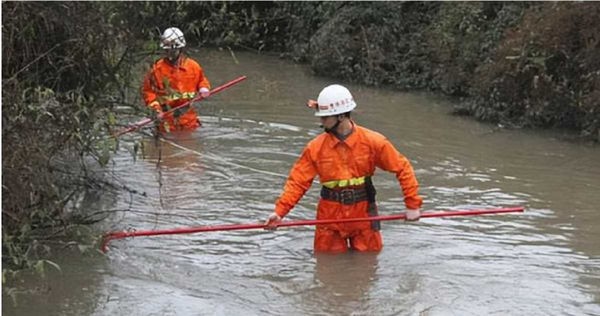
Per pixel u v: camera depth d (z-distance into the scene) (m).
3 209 6.73
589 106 12.07
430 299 6.44
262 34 21.12
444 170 10.22
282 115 13.30
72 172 9.17
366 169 7.27
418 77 16.39
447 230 8.01
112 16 9.12
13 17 7.80
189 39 19.11
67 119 7.31
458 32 15.62
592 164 10.62
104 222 8.09
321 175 7.28
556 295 6.50
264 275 6.92
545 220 8.33
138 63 10.04
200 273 6.95
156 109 9.25
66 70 8.86
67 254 7.23
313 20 19.72
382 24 17.27
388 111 14.07
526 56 12.98
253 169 10.10
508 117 13.21
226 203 8.79
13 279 6.70
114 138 7.64
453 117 13.61
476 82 13.87
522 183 9.67
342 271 7.01
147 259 7.23
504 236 7.85
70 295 6.46
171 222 8.18
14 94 6.92
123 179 9.53
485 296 6.48
